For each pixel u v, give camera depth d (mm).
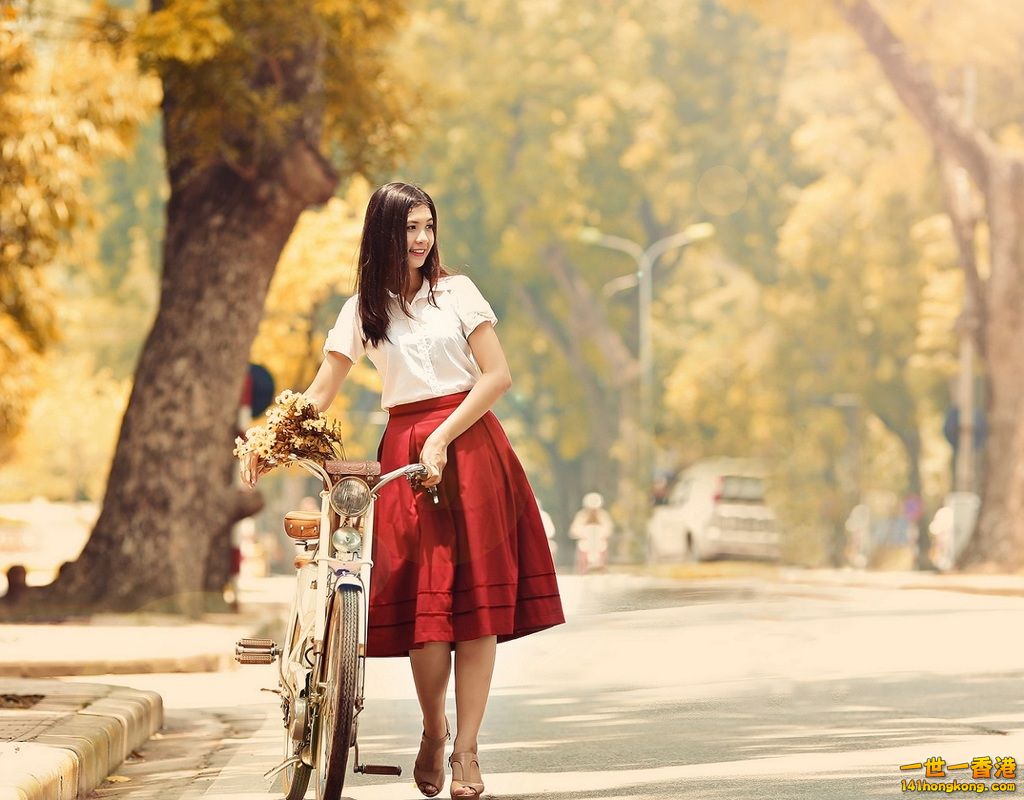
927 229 60812
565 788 8391
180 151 22719
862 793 8039
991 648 15922
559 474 78688
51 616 21016
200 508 22062
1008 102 43438
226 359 22375
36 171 25500
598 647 13289
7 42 23719
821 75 67188
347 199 33656
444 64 67000
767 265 73938
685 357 73375
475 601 7688
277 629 20375
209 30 21016
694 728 10539
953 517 43562
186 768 9781
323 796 7332
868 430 75250
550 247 71438
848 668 13898
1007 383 38656
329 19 23375
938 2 40594
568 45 68375
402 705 11602
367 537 7566
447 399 7852
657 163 70250
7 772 7512
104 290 68875
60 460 65812
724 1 43688
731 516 42312
